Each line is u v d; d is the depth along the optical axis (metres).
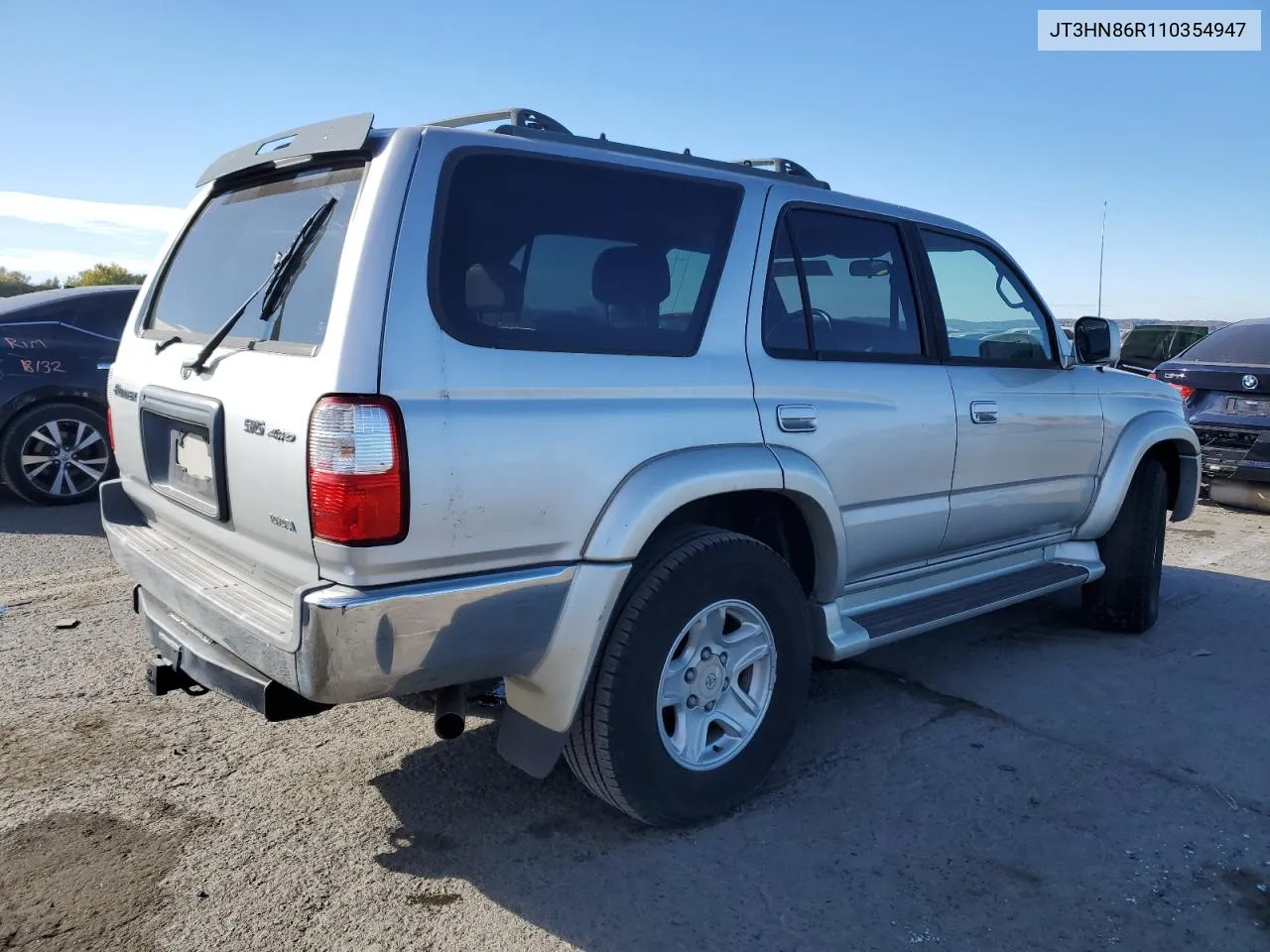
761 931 2.50
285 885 2.68
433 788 3.21
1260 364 8.03
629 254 2.89
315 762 3.39
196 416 2.74
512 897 2.63
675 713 2.95
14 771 3.28
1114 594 4.84
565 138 2.93
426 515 2.34
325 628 2.27
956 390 3.80
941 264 3.96
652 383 2.82
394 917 2.54
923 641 4.80
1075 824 3.04
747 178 3.29
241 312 2.70
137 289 7.87
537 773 2.71
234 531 2.70
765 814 3.08
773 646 3.12
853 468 3.38
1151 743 3.63
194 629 2.79
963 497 3.90
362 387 2.28
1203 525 7.98
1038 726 3.77
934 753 3.52
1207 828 3.02
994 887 2.70
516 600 2.52
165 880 2.69
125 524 3.42
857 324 3.56
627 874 2.75
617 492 2.68
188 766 3.34
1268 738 3.69
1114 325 4.40
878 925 2.53
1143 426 4.79
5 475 7.21
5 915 2.52
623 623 2.73
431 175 2.50
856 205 3.63
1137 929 2.53
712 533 2.96
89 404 7.48
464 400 2.42
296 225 2.79
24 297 7.53
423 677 2.44
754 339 3.15
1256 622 5.19
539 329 2.64
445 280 2.47
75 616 4.85
